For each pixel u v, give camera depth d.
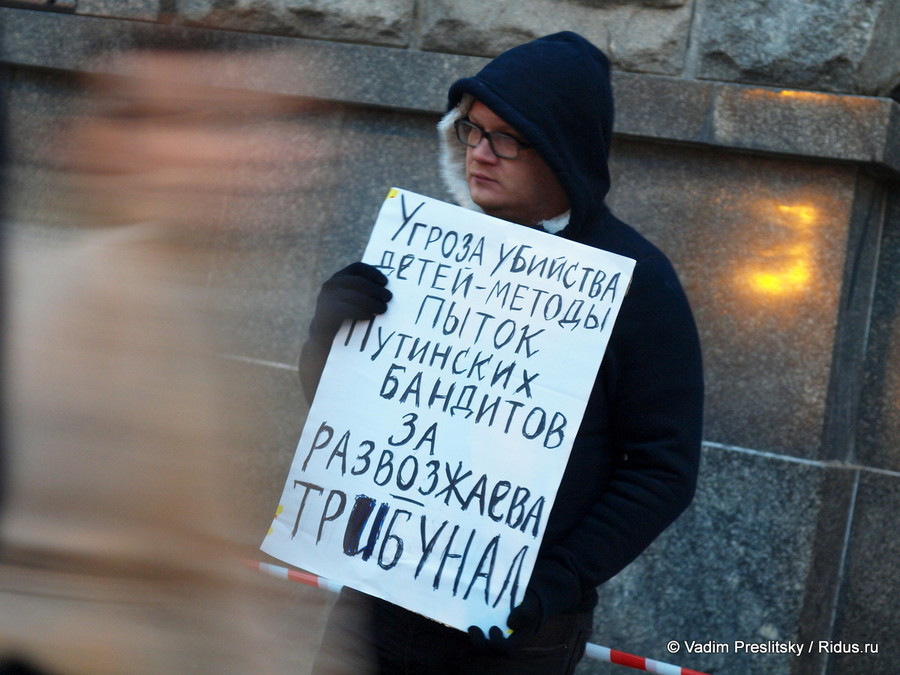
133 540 1.20
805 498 3.57
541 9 3.90
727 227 3.76
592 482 2.14
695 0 3.78
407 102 3.92
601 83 2.19
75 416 1.20
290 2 4.05
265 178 1.38
